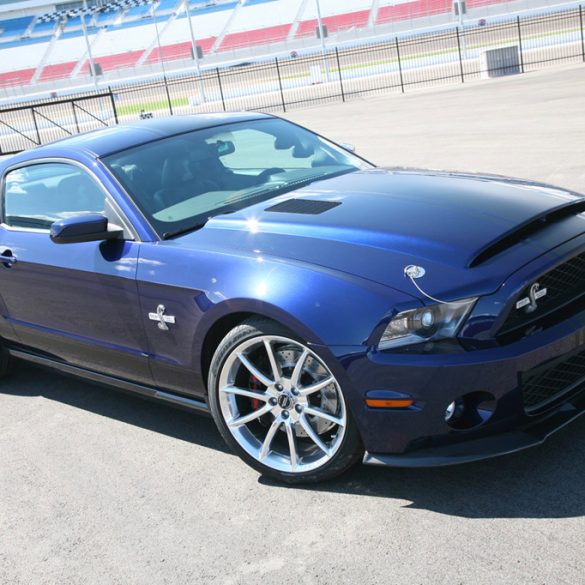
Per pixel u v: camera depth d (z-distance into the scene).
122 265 3.41
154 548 2.80
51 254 3.79
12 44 76.25
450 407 2.58
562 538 2.45
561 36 32.38
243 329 2.93
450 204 3.12
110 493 3.24
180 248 3.24
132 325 3.46
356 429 2.75
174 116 4.49
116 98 39.06
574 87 16.12
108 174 3.68
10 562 2.86
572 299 2.76
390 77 30.78
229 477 3.23
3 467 3.64
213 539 2.79
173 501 3.10
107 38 72.12
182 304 3.14
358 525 2.71
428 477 2.94
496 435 2.64
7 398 4.55
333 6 64.38
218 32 67.06
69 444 3.79
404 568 2.44
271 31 64.50
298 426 3.07
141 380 3.64
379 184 3.53
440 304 2.53
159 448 3.60
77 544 2.91
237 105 30.31
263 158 4.04
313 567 2.53
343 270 2.75
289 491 3.03
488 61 24.05
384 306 2.59
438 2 59.34
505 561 2.38
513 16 50.38
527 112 13.41
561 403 2.76
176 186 3.67
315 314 2.68
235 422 3.11
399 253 2.76
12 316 4.29
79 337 3.85
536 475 2.83
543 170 8.21
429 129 13.39
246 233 3.18
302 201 3.41
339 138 14.29
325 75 38.03
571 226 3.00
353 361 2.62
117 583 2.63
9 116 37.25
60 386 4.63
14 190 4.23
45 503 3.24
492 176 3.68
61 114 36.03
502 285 2.56
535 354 2.54
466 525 2.61
